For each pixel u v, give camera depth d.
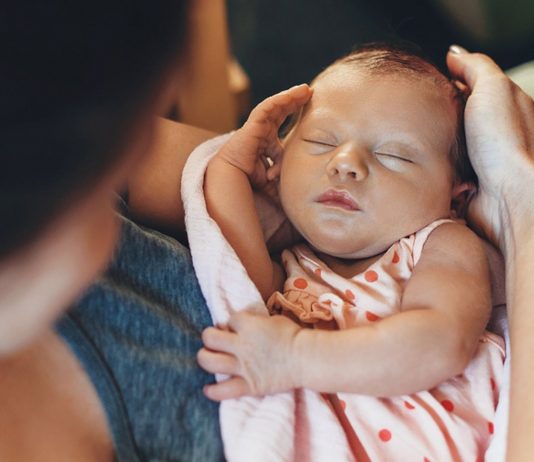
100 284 0.67
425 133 0.89
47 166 0.34
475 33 1.92
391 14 2.14
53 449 0.61
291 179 0.89
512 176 0.86
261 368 0.72
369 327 0.75
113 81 0.35
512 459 0.65
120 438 0.64
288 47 2.12
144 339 0.69
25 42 0.33
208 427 0.70
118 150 0.38
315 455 0.72
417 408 0.76
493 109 0.89
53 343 0.65
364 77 0.91
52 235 0.38
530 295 0.75
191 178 0.88
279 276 0.92
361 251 0.89
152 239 0.76
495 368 0.82
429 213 0.88
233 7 2.22
